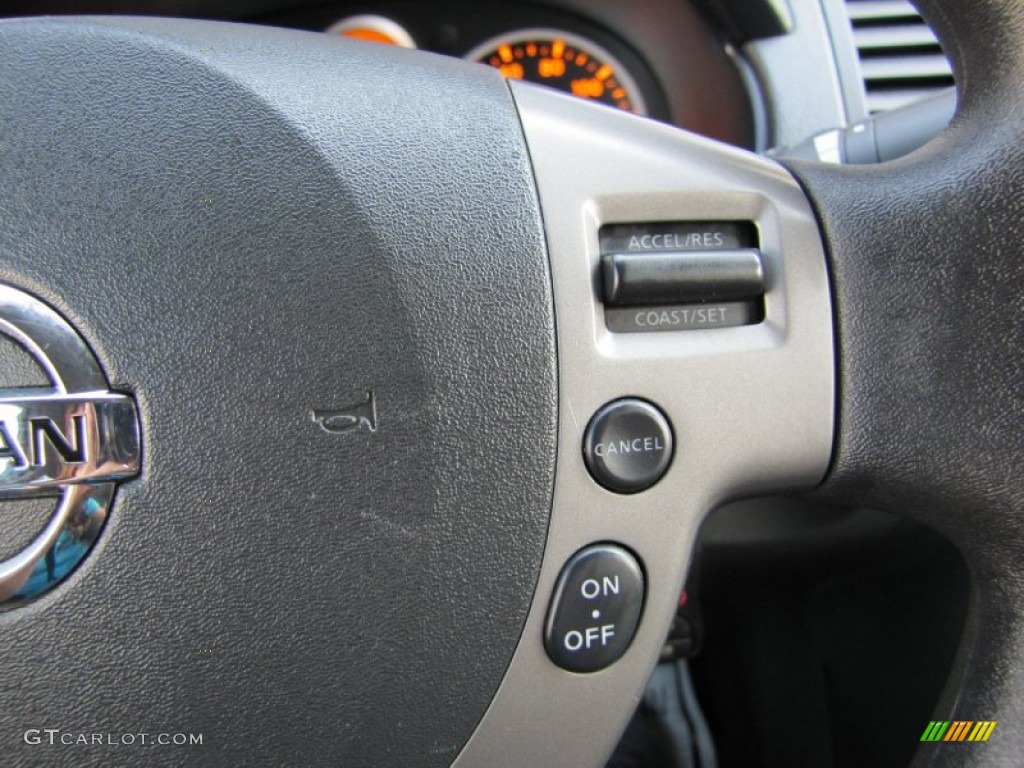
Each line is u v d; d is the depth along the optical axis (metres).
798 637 1.27
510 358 0.70
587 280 0.72
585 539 0.72
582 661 0.72
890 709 1.10
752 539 1.16
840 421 0.76
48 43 0.69
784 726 1.29
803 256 0.76
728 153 0.78
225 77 0.70
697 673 1.43
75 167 0.67
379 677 0.69
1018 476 0.75
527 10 2.09
